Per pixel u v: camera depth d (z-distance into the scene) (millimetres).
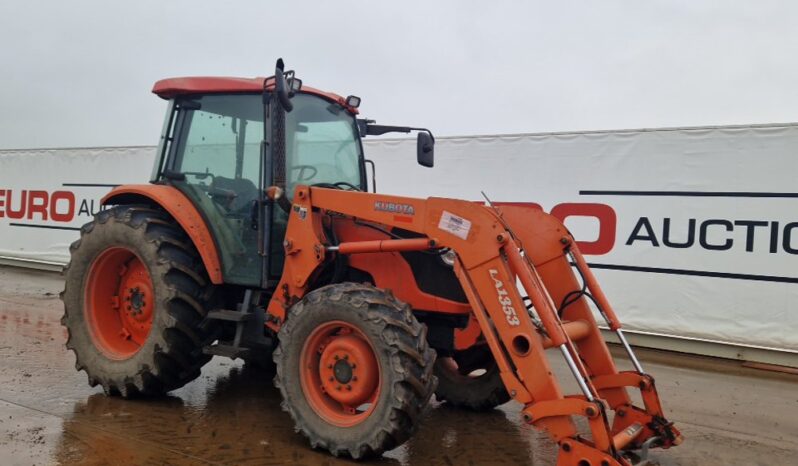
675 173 6465
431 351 3309
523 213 3969
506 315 3186
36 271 11438
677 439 3477
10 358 5133
